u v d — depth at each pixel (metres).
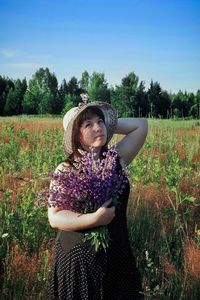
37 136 14.36
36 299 4.25
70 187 2.88
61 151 8.62
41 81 93.81
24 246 5.02
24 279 4.37
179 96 49.34
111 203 2.98
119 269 3.09
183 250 5.07
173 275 4.62
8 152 11.09
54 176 2.93
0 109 80.12
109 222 2.92
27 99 77.50
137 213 6.09
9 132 13.99
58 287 3.10
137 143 3.42
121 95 45.94
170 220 5.89
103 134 3.06
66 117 3.32
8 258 4.62
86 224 2.86
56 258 3.11
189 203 6.72
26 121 22.44
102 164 3.00
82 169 2.92
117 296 3.10
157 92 47.69
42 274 4.44
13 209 5.80
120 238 3.09
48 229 5.23
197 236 5.39
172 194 6.73
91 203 2.91
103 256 3.01
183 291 4.42
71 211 2.95
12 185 6.86
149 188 6.84
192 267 4.55
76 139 3.09
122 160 3.18
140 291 3.25
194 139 14.93
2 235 4.94
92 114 3.07
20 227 5.14
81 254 2.99
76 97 78.12
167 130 16.77
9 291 4.31
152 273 4.72
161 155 11.46
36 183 6.53
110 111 3.31
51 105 75.00
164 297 4.34
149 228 5.73
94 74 73.62
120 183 2.93
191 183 7.44
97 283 3.02
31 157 10.27
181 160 11.02
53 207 2.98
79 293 3.03
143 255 5.11
